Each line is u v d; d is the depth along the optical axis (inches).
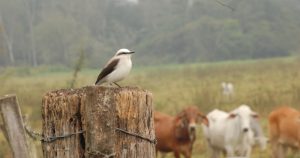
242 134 945.5
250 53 5172.2
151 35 5836.6
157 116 974.4
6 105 361.1
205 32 5221.5
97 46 4845.0
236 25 5221.5
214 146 1030.4
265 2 5300.2
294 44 5324.8
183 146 929.5
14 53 5585.6
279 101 1669.5
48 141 311.0
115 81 431.5
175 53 5418.3
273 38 5255.9
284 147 1059.3
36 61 5551.2
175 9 5762.8
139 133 309.4
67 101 306.7
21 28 5575.8
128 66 427.8
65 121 308.0
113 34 5841.5
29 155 365.4
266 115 1499.8
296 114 1019.3
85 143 301.4
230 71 3811.5
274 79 2901.1
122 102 303.7
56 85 2231.8
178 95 2310.5
